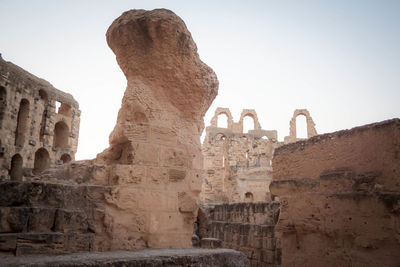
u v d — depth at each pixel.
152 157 6.20
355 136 8.26
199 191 6.77
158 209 6.04
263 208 15.93
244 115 45.78
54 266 3.68
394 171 7.24
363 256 7.15
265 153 38.00
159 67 6.52
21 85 25.36
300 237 8.84
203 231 14.91
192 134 6.94
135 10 6.63
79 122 33.19
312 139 9.38
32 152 26.50
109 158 6.43
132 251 5.20
